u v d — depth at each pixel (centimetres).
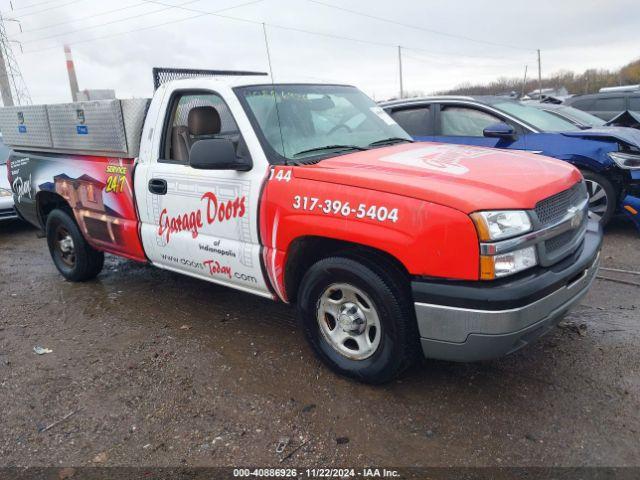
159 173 405
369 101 456
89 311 477
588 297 447
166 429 297
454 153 355
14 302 512
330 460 265
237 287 384
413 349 302
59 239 562
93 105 439
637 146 583
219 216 367
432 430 284
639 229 605
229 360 369
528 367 339
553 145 612
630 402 297
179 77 491
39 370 370
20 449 286
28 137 537
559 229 290
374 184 290
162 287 528
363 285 303
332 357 336
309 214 312
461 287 266
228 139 367
